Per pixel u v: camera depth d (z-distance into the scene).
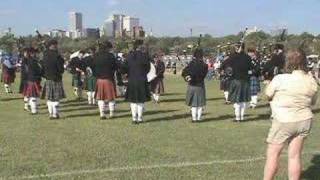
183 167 8.52
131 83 13.30
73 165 8.68
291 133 6.83
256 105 16.53
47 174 8.11
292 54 6.94
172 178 7.86
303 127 6.81
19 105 17.66
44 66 14.16
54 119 14.09
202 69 13.41
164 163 8.81
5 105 17.64
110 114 14.30
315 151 9.70
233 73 13.55
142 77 13.31
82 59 17.86
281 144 6.89
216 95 20.80
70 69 20.27
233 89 13.55
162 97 20.22
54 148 10.05
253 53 15.96
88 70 17.31
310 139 10.90
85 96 20.22
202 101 13.54
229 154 9.52
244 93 13.54
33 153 9.62
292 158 6.91
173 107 16.77
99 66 14.11
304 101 6.81
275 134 6.88
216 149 9.96
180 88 24.75
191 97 13.51
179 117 14.44
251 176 7.98
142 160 9.03
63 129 12.33
